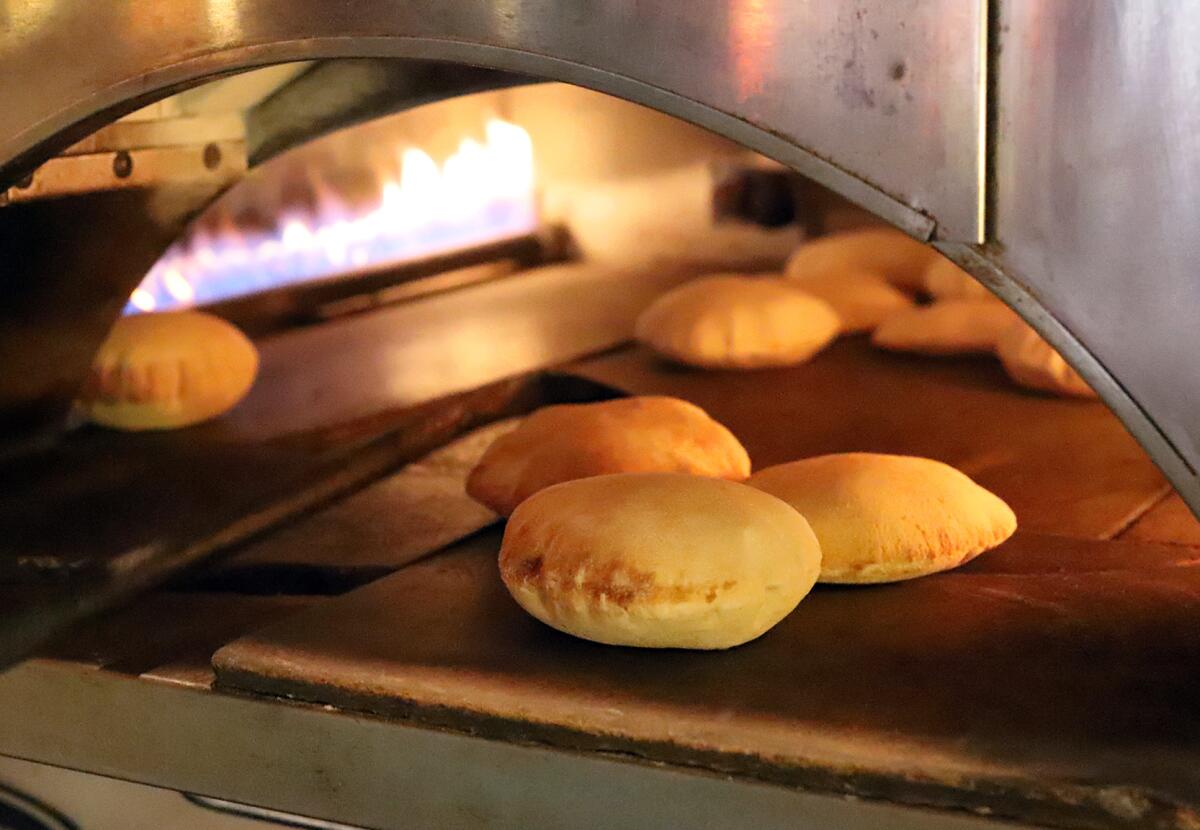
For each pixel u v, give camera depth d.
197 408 1.40
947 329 1.52
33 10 1.03
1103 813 0.85
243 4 0.98
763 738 0.90
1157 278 0.84
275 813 1.03
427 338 1.65
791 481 1.08
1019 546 1.14
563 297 1.81
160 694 1.00
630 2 0.91
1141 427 0.86
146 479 1.28
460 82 1.19
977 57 0.85
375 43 0.96
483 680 0.95
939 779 0.87
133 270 1.30
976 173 0.86
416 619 1.02
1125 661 0.96
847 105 0.88
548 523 1.00
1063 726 0.90
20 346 1.29
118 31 1.01
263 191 1.67
